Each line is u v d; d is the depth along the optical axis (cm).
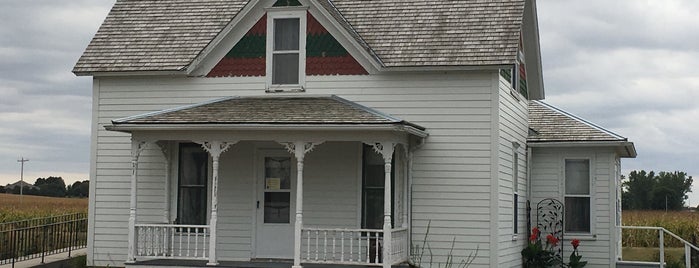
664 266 2181
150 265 1759
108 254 1972
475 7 1934
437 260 1820
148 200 1953
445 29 1894
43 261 2150
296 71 1916
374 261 1794
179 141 1933
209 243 1788
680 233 3744
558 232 2170
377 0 2020
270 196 1906
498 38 1836
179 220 1938
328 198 1877
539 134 2222
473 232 1808
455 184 1822
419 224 1834
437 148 1833
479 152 1812
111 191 1981
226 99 1919
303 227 1842
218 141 1741
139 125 1744
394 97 1856
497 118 1805
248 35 1931
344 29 1858
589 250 2162
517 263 2034
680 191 9150
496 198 1802
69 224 2503
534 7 2116
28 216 3856
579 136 2175
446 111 1833
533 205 2208
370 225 1856
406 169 1830
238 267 1719
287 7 1903
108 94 1992
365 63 1870
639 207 9231
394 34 1912
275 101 1875
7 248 2266
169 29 2036
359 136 1688
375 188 1859
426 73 1844
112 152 1988
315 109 1781
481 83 1820
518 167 2072
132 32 2045
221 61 1941
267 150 1911
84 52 2012
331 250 1858
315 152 1891
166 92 1961
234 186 1914
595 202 2169
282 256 1889
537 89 2322
